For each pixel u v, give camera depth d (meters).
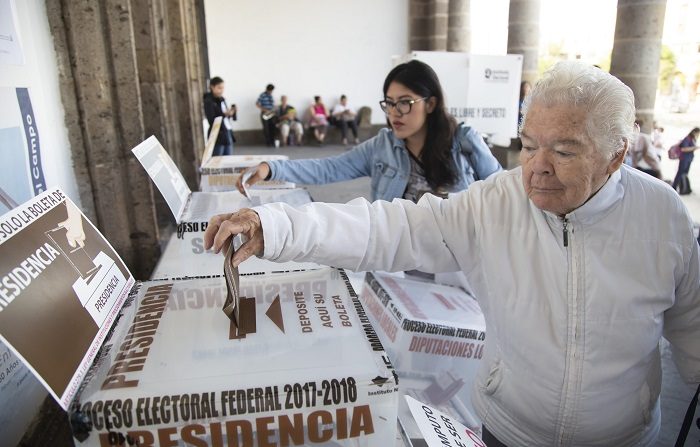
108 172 1.96
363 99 12.30
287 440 0.61
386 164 1.77
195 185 4.01
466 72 3.71
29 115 1.41
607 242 0.86
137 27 2.59
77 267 0.68
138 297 0.83
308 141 12.26
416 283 1.46
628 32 4.71
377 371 0.63
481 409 1.05
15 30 1.34
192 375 0.62
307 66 11.80
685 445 1.03
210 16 10.97
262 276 0.91
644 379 0.96
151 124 2.73
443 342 1.21
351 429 0.62
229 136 6.18
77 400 0.57
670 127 6.91
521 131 0.81
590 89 0.73
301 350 0.67
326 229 0.88
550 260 0.88
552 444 0.96
